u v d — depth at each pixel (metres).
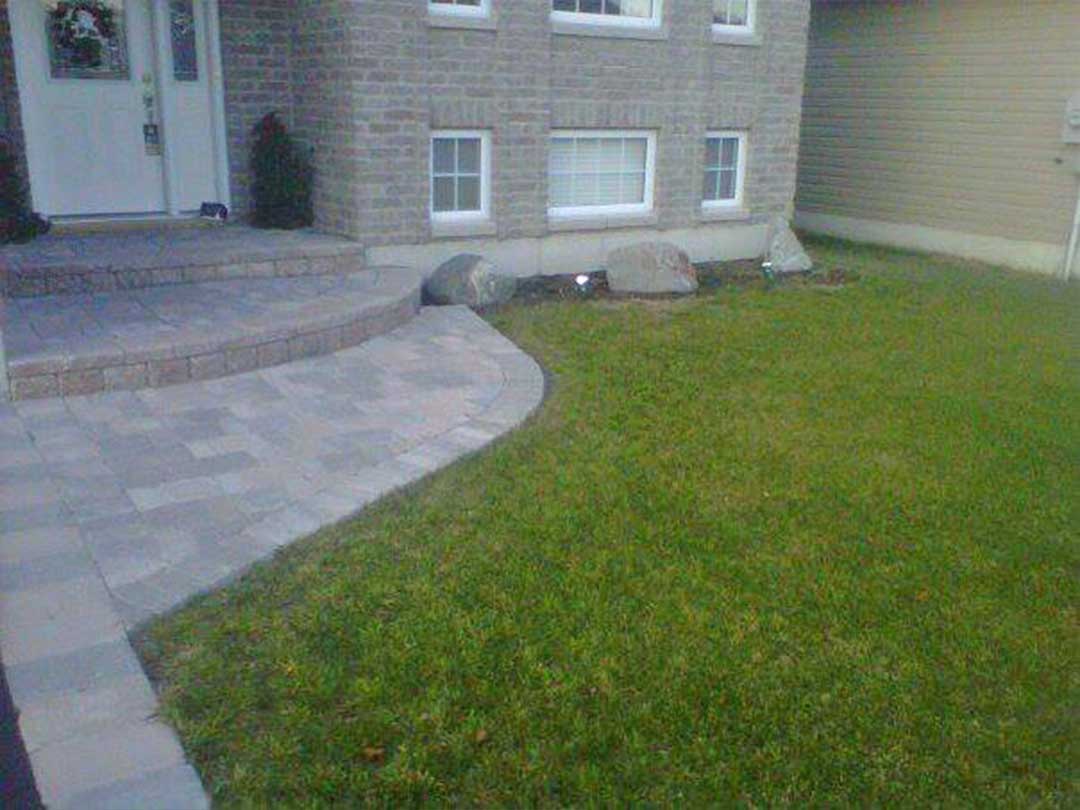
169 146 8.59
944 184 13.08
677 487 4.81
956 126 12.79
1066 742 3.05
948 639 3.59
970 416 6.12
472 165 9.18
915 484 5.02
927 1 12.82
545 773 2.80
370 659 3.27
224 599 3.61
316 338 6.55
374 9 8.02
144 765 2.73
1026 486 5.05
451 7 8.56
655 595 3.79
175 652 3.27
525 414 5.74
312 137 8.74
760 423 5.84
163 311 6.57
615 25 9.60
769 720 3.09
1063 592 3.96
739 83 10.65
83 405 5.44
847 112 14.16
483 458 5.05
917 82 13.15
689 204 10.63
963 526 4.54
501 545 4.12
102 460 4.75
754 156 11.08
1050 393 6.68
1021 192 12.20
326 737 2.89
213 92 8.65
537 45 9.05
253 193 8.92
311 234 8.68
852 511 4.66
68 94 8.14
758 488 4.87
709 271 10.59
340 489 4.59
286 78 8.89
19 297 6.78
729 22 10.64
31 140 8.02
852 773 2.88
